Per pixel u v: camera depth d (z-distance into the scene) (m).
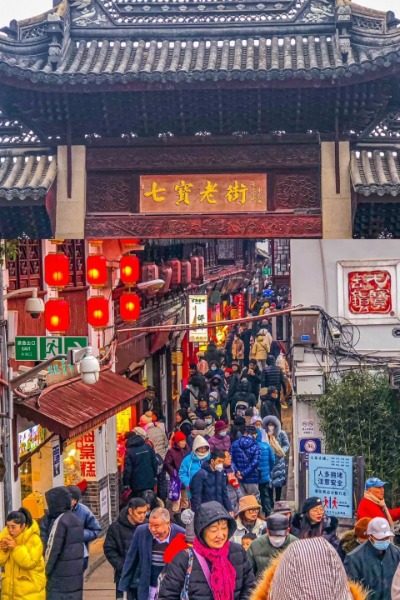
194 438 20.12
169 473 20.75
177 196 19.53
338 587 4.08
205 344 42.00
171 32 20.39
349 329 21.92
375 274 21.81
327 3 20.44
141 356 29.28
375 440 20.62
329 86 18.27
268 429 22.47
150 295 29.97
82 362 17.41
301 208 19.45
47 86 18.36
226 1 20.61
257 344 35.38
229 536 8.55
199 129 19.66
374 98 18.88
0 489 16.70
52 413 18.28
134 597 12.03
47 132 19.72
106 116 19.20
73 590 12.55
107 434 23.84
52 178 19.25
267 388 28.44
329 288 21.92
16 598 11.94
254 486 20.41
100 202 19.62
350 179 19.27
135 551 11.79
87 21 20.61
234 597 8.34
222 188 19.47
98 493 22.69
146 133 19.67
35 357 17.45
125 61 19.77
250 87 18.22
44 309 19.50
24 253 19.41
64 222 19.56
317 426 21.61
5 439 16.81
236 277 50.09
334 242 21.88
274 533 10.53
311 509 12.59
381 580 10.09
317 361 21.86
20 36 20.12
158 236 19.55
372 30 19.98
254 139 19.38
